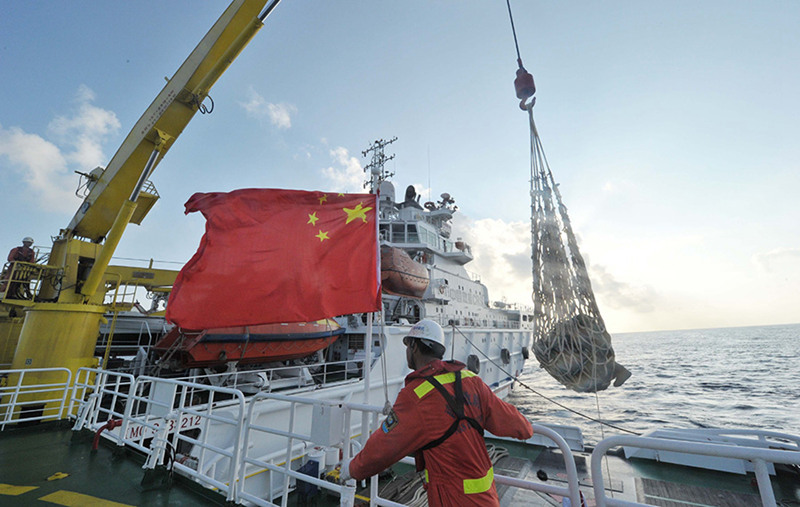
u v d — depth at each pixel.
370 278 5.77
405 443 1.94
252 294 5.45
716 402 29.48
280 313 5.44
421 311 17.92
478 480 1.94
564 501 6.43
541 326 4.79
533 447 11.74
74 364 9.59
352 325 15.71
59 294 10.71
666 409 26.86
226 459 9.37
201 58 9.09
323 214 6.02
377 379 13.59
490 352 21.56
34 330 9.38
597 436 18.83
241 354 10.65
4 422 7.97
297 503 8.66
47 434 7.98
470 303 24.09
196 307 5.33
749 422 23.19
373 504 3.57
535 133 4.92
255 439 9.92
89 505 4.80
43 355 9.27
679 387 37.66
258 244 5.68
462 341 18.58
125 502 4.92
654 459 10.30
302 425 10.89
